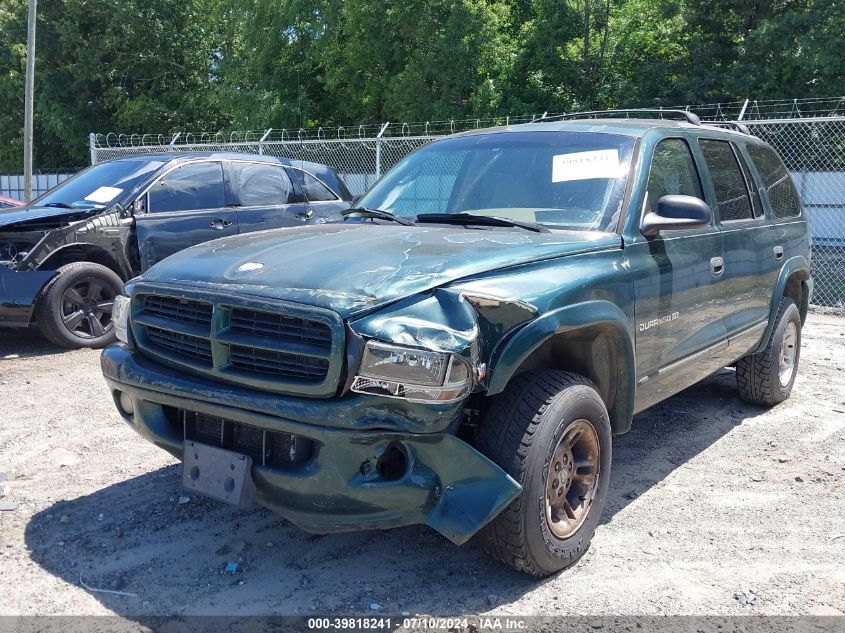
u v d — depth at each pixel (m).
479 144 4.54
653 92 20.94
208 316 3.15
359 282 2.95
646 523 3.98
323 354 2.81
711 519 4.04
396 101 21.56
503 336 3.01
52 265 7.50
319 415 2.79
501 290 3.06
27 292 7.23
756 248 5.16
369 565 3.49
